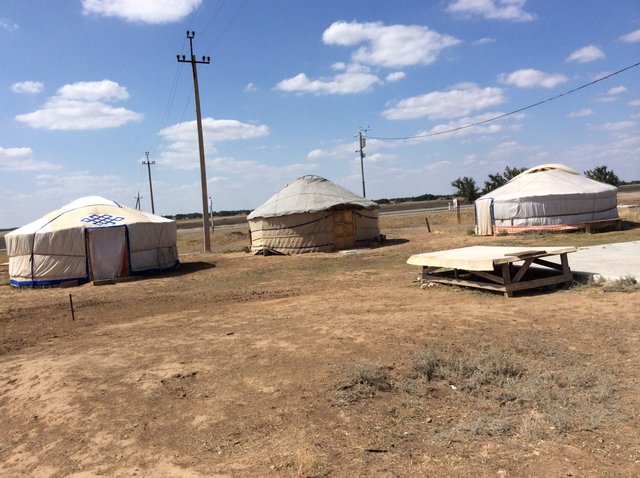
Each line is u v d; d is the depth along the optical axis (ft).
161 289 43.70
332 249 70.03
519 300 26.12
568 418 12.35
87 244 53.16
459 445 11.28
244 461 11.05
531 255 27.71
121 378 16.88
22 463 11.92
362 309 25.70
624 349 17.22
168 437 12.56
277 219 70.64
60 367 18.42
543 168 80.33
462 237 74.38
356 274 43.47
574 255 41.57
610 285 26.91
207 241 82.94
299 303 29.37
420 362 15.96
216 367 17.39
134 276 54.03
